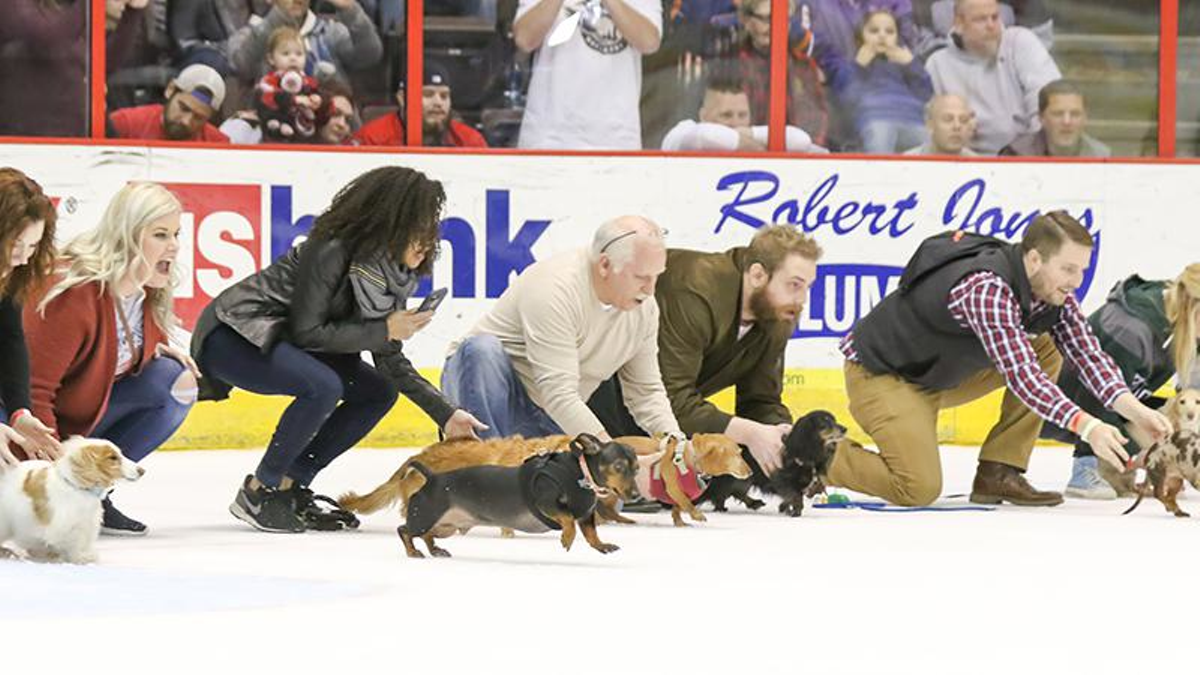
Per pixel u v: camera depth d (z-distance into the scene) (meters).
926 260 12.60
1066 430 13.50
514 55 17.78
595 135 17.91
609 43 17.86
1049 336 12.98
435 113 17.70
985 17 18.33
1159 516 12.23
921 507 12.70
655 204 17.86
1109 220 18.33
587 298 11.59
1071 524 11.62
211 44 17.34
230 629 7.21
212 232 17.19
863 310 18.09
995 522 11.72
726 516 11.90
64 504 9.05
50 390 10.02
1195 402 12.57
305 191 17.38
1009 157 18.25
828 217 18.05
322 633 7.16
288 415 10.79
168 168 17.09
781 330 12.64
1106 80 18.53
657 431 11.95
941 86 18.34
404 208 10.68
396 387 11.18
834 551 10.02
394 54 17.64
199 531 10.87
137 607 7.70
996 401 18.17
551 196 17.73
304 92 17.50
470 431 11.15
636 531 10.95
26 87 17.08
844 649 6.98
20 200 9.44
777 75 18.11
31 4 17.03
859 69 18.23
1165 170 18.34
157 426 10.86
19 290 9.69
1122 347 13.50
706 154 17.89
